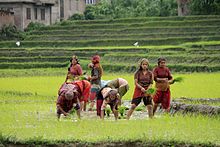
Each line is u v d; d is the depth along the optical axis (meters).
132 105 31.73
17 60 95.31
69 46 106.62
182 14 121.75
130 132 24.78
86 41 106.50
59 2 128.75
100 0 145.38
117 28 113.88
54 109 36.28
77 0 135.00
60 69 87.19
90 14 131.62
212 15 115.69
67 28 115.75
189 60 85.44
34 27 118.44
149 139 23.44
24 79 67.44
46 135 24.28
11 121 28.92
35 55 98.38
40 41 108.06
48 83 60.69
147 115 34.72
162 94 33.50
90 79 38.06
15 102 41.81
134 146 23.33
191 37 103.19
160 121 28.27
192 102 39.78
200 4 118.69
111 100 31.39
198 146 23.12
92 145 23.28
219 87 53.81
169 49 93.81
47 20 126.12
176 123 27.41
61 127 26.47
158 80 33.41
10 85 58.16
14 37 112.06
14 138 23.58
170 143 23.28
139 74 31.98
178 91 50.25
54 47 106.31
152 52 93.12
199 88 52.84
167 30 110.12
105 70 83.69
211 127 26.34
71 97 30.66
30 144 23.39
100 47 101.94
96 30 113.62
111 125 26.95
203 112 32.47
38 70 85.19
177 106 35.00
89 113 35.78
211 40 102.62
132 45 104.75
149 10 127.44
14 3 118.62
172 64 82.00
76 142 23.44
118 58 90.06
